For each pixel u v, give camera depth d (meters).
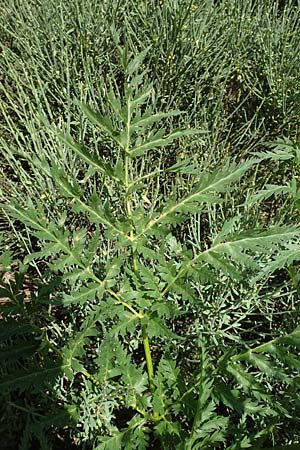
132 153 1.41
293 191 1.68
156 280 1.44
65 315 2.07
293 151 1.76
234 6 3.06
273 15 3.08
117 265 1.46
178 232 2.27
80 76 2.72
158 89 2.56
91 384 1.54
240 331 2.06
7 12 3.06
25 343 1.49
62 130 2.41
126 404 1.46
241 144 2.69
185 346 1.90
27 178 2.33
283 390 1.77
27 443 1.58
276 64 2.82
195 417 1.32
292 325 1.94
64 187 1.39
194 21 2.94
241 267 1.89
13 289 1.47
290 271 1.57
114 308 1.45
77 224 2.39
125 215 2.16
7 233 2.38
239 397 1.38
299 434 1.67
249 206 2.09
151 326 1.42
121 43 3.10
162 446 1.43
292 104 2.74
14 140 2.71
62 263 1.42
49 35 2.86
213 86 2.70
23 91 2.58
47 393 1.71
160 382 1.45
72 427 1.60
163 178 2.43
